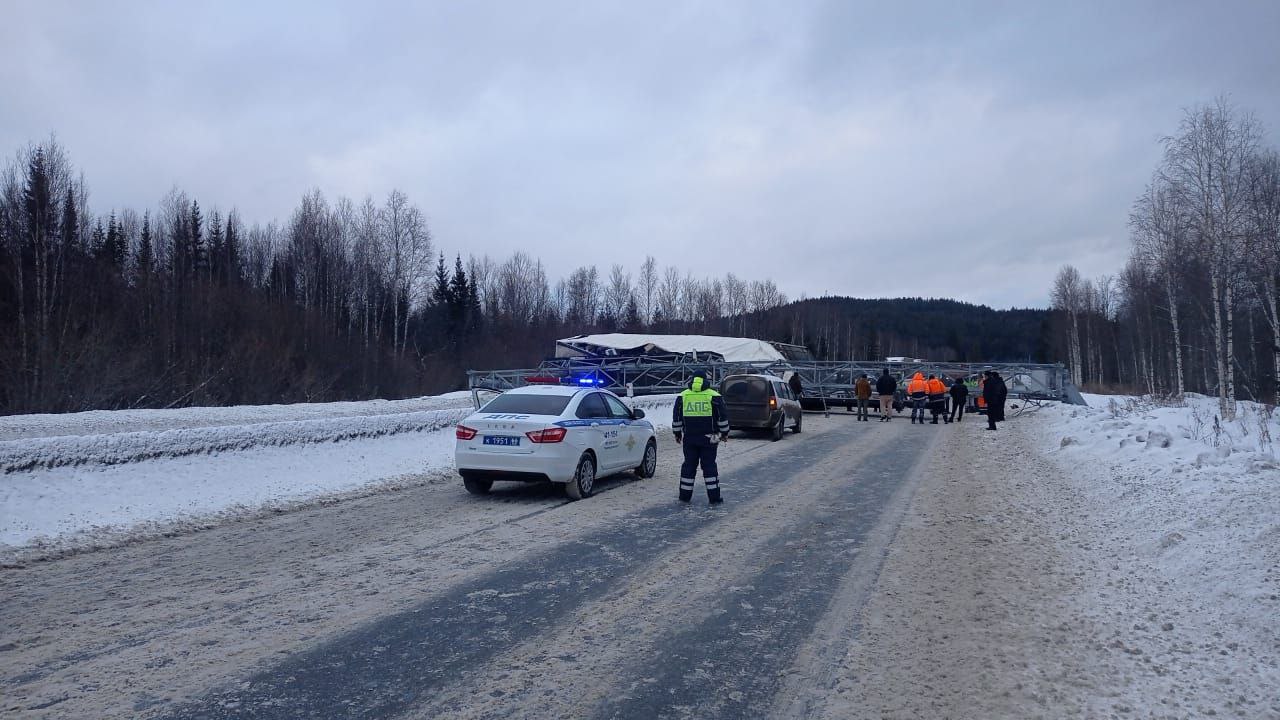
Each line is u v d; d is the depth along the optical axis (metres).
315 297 58.31
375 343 52.44
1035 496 11.58
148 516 9.32
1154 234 41.62
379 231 59.41
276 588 6.67
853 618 5.93
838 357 108.69
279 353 42.00
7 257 33.34
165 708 4.28
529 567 7.43
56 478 9.45
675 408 11.27
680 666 4.97
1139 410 25.27
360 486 12.12
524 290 89.06
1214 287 33.19
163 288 40.62
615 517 9.98
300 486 11.57
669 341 46.53
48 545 8.01
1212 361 48.94
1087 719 4.16
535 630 5.64
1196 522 7.84
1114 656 5.05
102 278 37.41
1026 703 4.38
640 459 13.50
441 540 8.58
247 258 66.31
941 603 6.29
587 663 5.01
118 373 31.72
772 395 20.91
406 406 32.91
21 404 27.88
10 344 29.53
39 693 4.46
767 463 15.89
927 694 4.52
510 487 12.49
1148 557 7.39
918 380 28.05
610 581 6.95
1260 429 15.17
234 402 37.66
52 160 35.62
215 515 9.73
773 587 6.77
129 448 10.40
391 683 4.66
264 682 4.65
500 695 4.50
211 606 6.15
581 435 11.41
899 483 13.09
